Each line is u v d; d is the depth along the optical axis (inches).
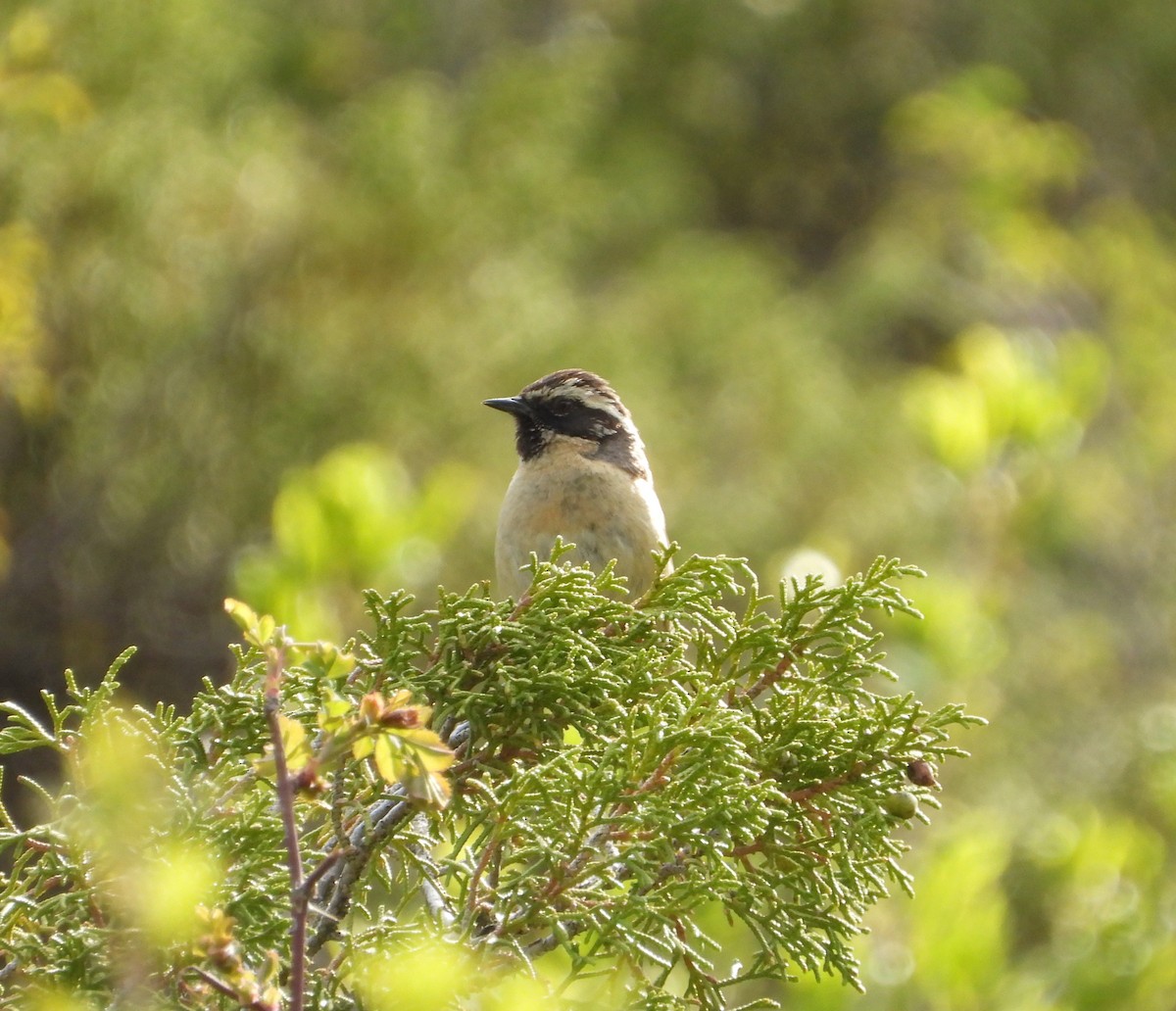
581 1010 161.0
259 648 147.8
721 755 173.0
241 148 507.2
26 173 445.7
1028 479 451.2
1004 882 384.5
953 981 297.3
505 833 169.0
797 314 693.9
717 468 605.6
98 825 144.5
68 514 525.0
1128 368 695.7
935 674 385.4
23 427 509.7
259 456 526.0
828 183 918.4
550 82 596.7
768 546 579.5
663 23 884.0
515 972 161.0
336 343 538.3
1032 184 807.1
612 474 341.7
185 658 529.3
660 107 876.0
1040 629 534.9
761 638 197.0
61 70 461.4
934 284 746.8
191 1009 149.0
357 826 175.6
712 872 173.2
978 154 769.6
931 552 585.3
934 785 187.2
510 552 343.6
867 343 729.6
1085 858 367.6
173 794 157.9
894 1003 296.0
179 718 173.3
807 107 913.5
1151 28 936.3
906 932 306.7
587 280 676.1
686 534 576.4
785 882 181.0
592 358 578.9
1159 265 784.9
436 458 533.3
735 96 890.7
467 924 161.9
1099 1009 323.3
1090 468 613.9
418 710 140.9
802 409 614.2
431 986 145.9
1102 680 543.2
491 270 558.3
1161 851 382.3
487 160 573.9
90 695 167.8
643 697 194.1
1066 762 490.3
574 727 188.1
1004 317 741.9
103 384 503.2
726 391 623.2
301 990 131.3
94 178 470.6
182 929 138.5
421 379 536.1
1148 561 601.6
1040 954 351.3
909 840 402.6
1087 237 775.1
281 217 517.7
